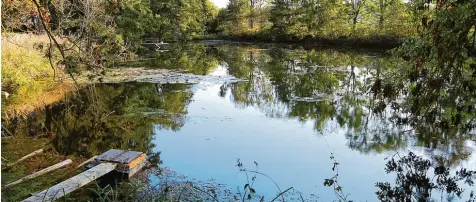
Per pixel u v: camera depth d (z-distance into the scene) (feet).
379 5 73.41
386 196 13.52
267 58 64.34
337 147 18.99
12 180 14.02
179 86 36.81
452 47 8.02
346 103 29.40
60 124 23.24
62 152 18.16
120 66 49.16
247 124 23.56
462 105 9.98
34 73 32.27
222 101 30.45
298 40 100.27
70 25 21.53
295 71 47.70
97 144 19.60
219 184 14.39
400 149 18.52
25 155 17.37
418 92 9.01
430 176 15.21
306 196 13.56
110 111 26.71
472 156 17.35
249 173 15.58
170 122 24.03
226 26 128.06
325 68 49.65
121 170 14.48
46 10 12.98
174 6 91.50
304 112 26.78
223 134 21.42
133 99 30.53
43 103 27.81
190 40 113.19
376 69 45.70
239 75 44.75
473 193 13.58
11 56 28.96
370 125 22.93
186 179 14.76
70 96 30.27
